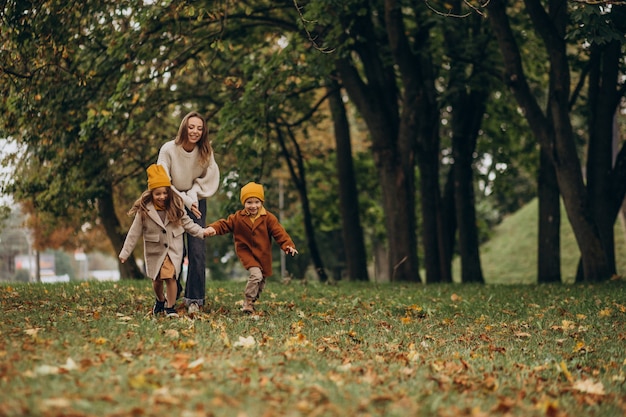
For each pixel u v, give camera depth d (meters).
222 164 21.50
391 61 20.59
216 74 19.91
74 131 19.38
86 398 4.82
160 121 22.06
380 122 19.70
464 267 22.75
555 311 11.66
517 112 25.02
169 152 9.82
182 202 9.51
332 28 17.48
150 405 4.75
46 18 13.98
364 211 31.91
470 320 10.86
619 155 18.42
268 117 18.61
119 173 21.81
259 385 5.49
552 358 7.70
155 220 9.36
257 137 18.22
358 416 4.81
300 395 5.27
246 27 19.47
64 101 18.33
